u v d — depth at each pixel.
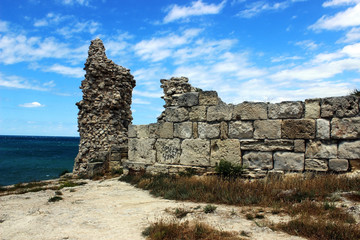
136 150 15.76
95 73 20.48
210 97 13.12
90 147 19.88
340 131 10.73
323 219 6.72
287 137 11.45
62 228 7.31
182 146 13.56
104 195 11.66
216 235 6.23
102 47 21.41
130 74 22.39
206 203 9.33
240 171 11.81
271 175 11.42
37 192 12.73
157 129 14.73
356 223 6.37
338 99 10.85
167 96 17.06
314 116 11.14
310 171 11.05
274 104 11.78
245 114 12.17
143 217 8.09
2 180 24.39
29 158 51.00
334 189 9.23
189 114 13.49
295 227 6.43
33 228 7.35
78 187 14.02
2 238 6.70
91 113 20.45
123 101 21.47
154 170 14.38
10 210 9.26
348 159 10.65
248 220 7.29
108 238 6.52
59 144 123.25
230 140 12.35
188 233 6.38
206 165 12.81
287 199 8.60
